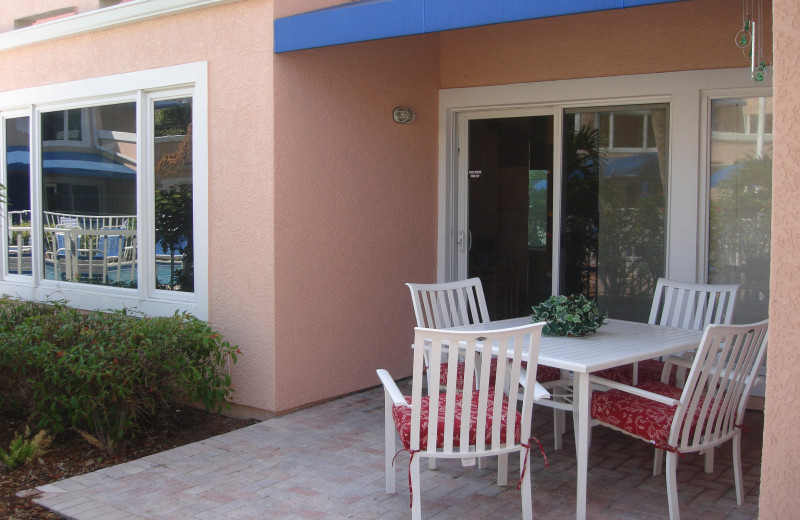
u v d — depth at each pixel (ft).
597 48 17.69
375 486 12.25
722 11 16.16
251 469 13.06
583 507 10.68
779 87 8.13
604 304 18.20
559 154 18.51
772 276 8.27
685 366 13.03
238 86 15.92
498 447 10.16
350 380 17.69
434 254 20.22
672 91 16.80
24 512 11.53
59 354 14.07
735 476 11.39
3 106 21.35
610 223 18.07
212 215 16.53
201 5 16.17
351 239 17.48
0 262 22.09
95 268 19.52
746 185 16.44
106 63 18.45
